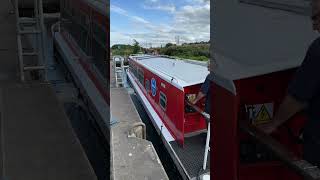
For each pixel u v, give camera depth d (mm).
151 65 9133
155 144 7047
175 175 5465
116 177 4641
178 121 5910
